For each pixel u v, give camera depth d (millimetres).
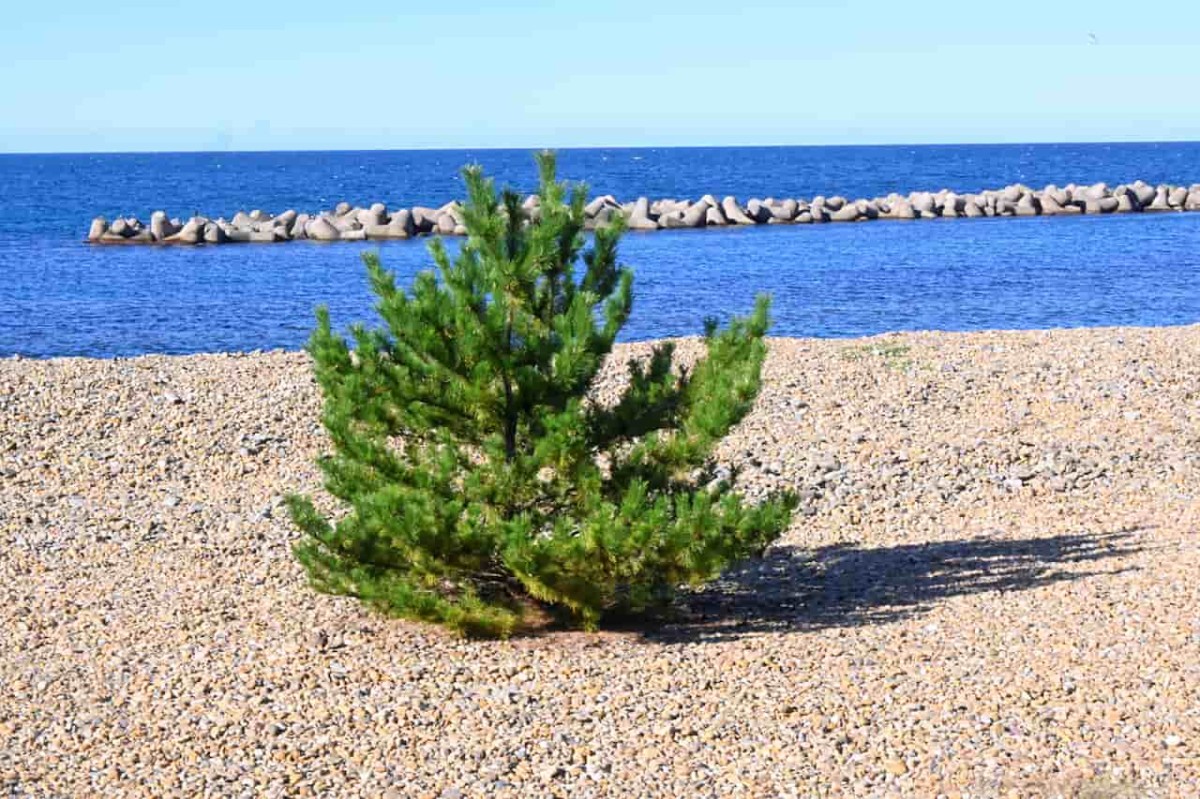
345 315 32500
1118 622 9414
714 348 9852
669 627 10031
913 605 10289
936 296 34719
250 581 11117
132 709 8234
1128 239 51781
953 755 7277
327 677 8805
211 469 14680
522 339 9609
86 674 8867
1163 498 13461
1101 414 16969
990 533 12398
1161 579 10445
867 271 40781
